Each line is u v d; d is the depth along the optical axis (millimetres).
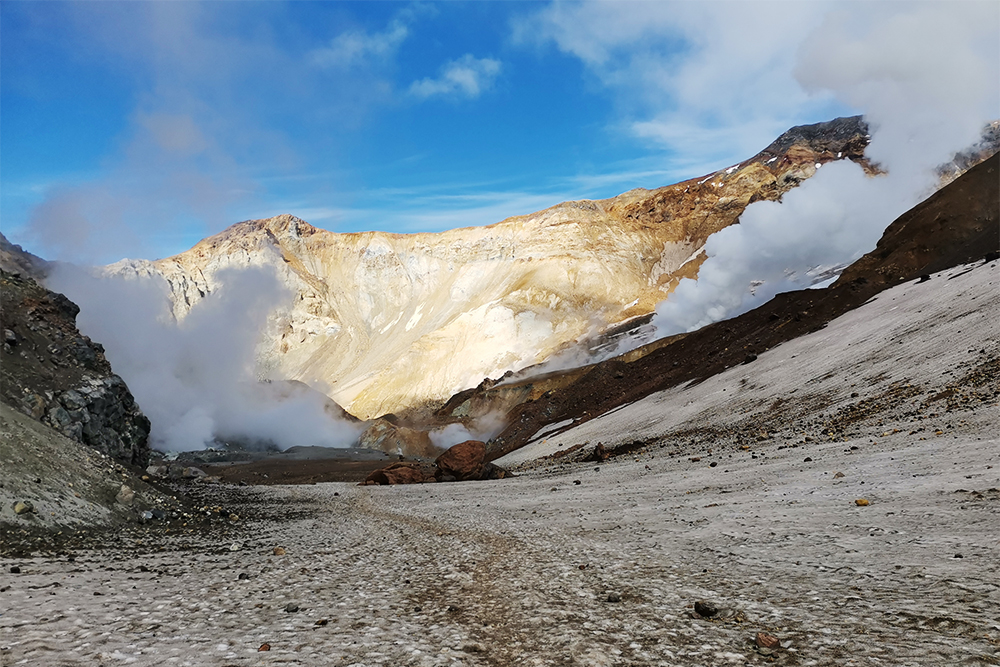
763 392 56250
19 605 10891
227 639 9172
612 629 9344
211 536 23844
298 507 40812
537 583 12891
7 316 44812
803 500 19984
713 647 8234
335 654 8438
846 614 9008
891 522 14875
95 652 8312
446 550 18578
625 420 76375
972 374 32844
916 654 7289
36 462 23578
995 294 44469
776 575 11688
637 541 17016
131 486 28797
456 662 8102
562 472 56000
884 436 30062
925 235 83750
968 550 11523
